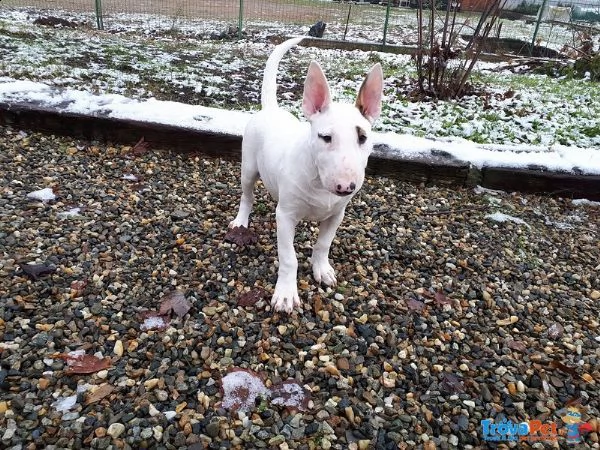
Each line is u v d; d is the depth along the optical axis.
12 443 0.67
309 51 3.54
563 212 1.51
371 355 0.88
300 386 0.80
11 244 1.06
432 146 1.64
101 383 0.77
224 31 4.12
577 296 1.11
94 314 0.90
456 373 0.86
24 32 3.02
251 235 1.18
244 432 0.72
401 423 0.76
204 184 1.46
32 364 0.79
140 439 0.69
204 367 0.81
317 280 1.05
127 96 1.94
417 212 1.42
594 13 4.86
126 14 4.73
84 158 1.53
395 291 1.05
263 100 1.10
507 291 1.10
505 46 4.30
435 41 2.44
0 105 1.62
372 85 0.82
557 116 2.20
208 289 1.00
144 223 1.20
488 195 1.54
